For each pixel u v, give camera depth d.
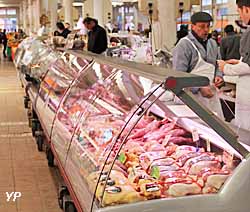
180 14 7.51
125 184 2.49
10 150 5.90
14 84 12.65
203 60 4.30
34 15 28.03
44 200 4.19
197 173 2.50
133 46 9.95
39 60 8.20
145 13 7.41
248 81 3.91
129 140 3.00
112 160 2.75
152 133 3.17
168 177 2.49
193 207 2.10
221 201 2.12
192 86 2.23
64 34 14.66
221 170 2.44
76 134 3.61
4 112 8.55
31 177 4.83
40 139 5.81
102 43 9.16
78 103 4.14
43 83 6.11
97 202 2.41
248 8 3.75
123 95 3.29
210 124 2.32
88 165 2.94
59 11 24.41
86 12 24.77
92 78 4.12
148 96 2.74
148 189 2.34
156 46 7.42
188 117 3.02
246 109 3.91
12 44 22.20
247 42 3.92
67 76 5.07
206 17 4.25
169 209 2.10
